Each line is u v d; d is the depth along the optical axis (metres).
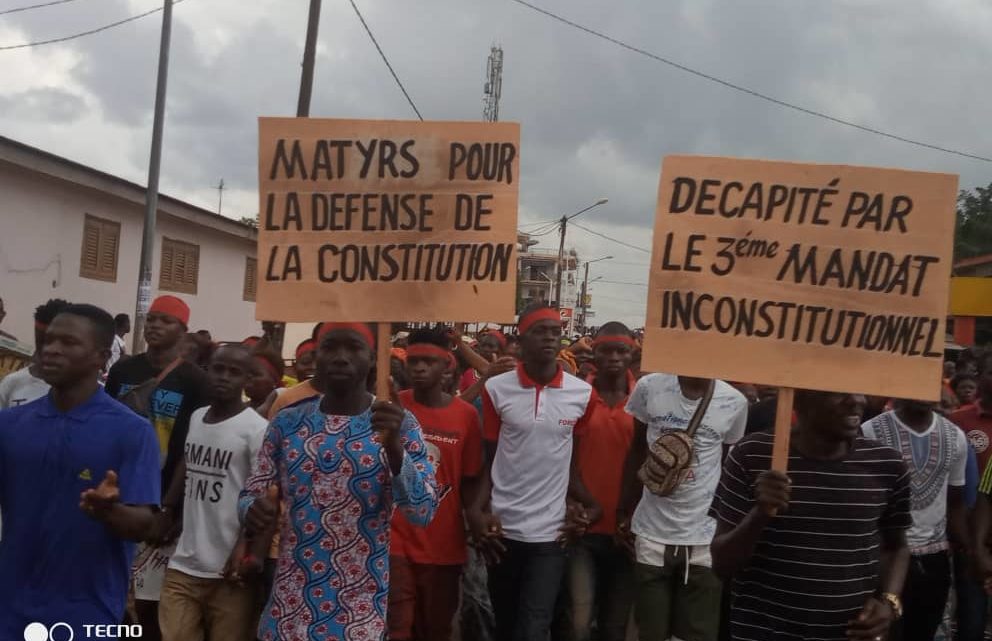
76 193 17.53
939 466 5.65
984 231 51.97
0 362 7.33
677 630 5.68
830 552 3.69
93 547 3.66
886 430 5.77
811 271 3.98
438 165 4.34
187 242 22.23
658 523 5.67
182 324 6.06
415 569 5.59
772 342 3.97
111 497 3.47
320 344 4.11
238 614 5.22
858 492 3.72
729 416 5.78
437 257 4.32
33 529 3.65
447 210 4.32
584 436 6.01
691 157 4.09
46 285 16.84
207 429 5.25
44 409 3.76
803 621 3.68
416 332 5.78
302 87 15.70
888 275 3.93
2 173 15.45
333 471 3.88
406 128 4.34
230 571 5.10
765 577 3.77
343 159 4.34
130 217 19.55
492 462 5.89
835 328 3.94
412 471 3.87
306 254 4.32
